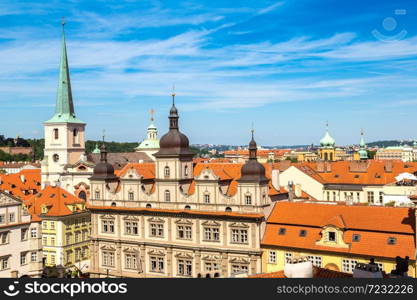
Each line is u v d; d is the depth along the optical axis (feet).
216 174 339.98
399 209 286.66
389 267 271.08
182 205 340.18
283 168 535.60
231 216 318.04
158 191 350.02
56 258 433.89
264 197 319.47
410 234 272.72
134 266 358.02
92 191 378.32
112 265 367.25
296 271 150.61
